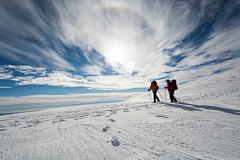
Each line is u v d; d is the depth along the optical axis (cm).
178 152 158
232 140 184
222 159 137
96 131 270
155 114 408
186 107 486
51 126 341
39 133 282
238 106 419
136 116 401
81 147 193
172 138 205
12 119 571
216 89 1021
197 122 282
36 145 211
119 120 359
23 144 219
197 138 199
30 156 171
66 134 262
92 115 496
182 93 1310
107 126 296
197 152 156
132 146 186
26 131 306
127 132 250
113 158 155
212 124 262
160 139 204
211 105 478
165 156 151
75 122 370
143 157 153
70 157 163
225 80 1366
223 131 221
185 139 198
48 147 199
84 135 248
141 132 244
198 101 612
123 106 772
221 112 359
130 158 153
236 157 139
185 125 268
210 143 179
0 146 212
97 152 174
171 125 275
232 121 271
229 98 586
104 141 212
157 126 275
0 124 442
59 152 179
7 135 278
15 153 182
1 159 165
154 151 166
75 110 786
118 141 203
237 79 1261
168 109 481
